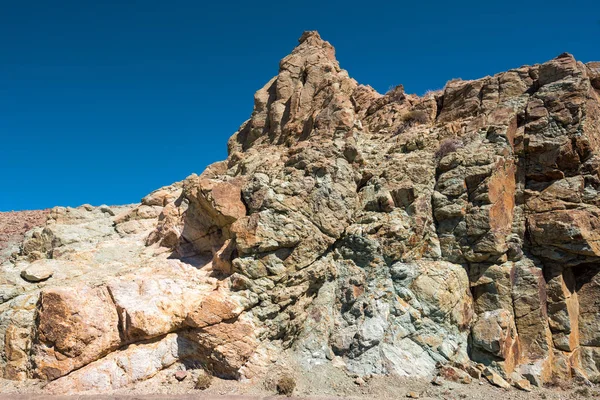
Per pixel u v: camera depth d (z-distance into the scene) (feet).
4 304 48.60
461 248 49.08
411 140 58.54
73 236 65.51
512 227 50.21
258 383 40.65
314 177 53.47
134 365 40.83
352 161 57.72
